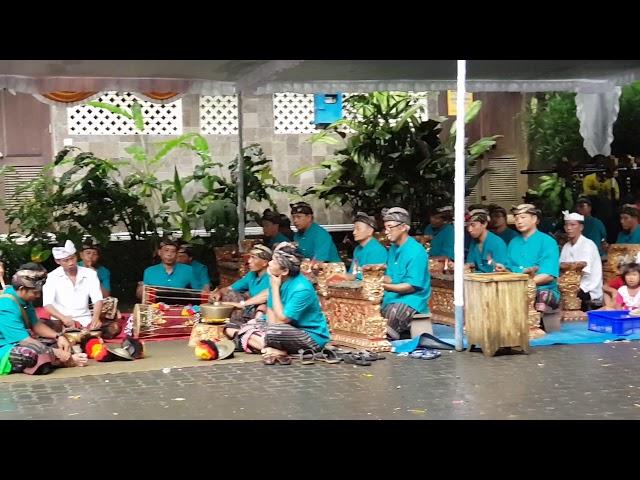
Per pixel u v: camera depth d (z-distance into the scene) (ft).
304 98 48.93
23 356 23.76
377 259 29.09
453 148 46.80
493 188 53.31
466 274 26.76
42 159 45.01
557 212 47.26
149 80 37.19
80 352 25.63
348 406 20.21
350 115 49.21
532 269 28.78
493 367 24.41
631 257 31.48
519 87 42.52
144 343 29.04
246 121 48.06
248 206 47.65
